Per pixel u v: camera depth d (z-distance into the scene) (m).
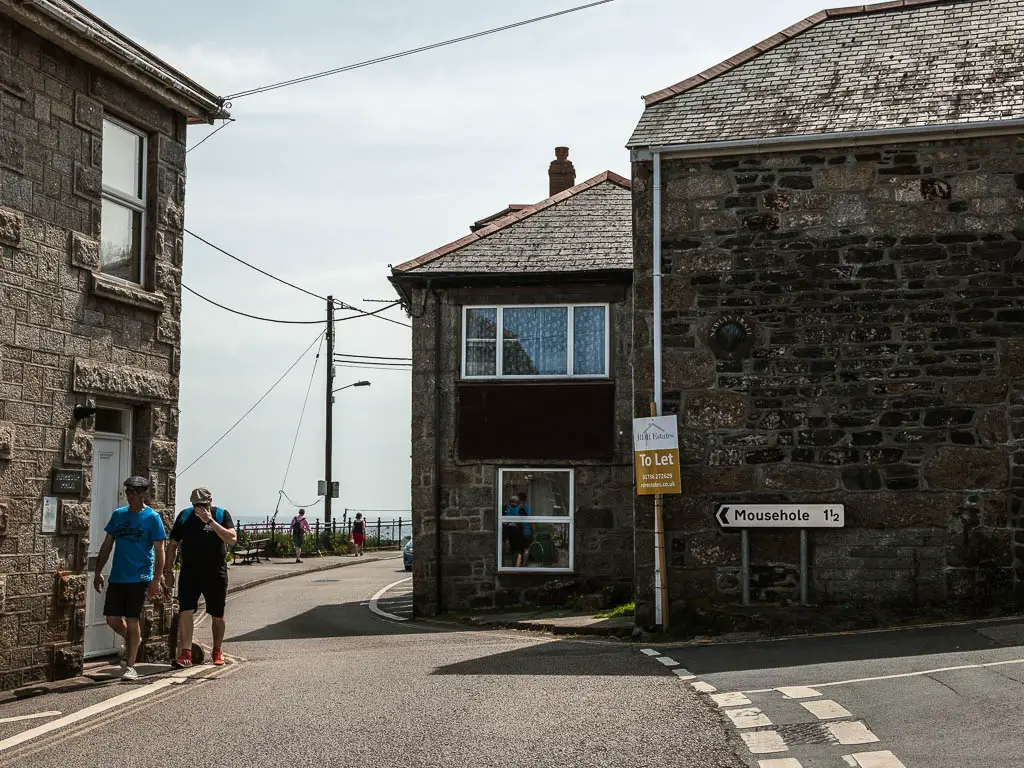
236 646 16.22
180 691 10.38
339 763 7.11
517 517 21.64
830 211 15.07
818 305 15.00
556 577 21.39
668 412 15.29
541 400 21.75
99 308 12.41
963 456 14.45
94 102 12.41
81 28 11.72
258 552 38.88
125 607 11.32
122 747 7.82
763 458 14.98
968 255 14.65
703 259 15.37
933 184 14.81
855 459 14.73
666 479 15.00
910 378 14.67
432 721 8.35
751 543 14.98
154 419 13.25
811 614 14.17
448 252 22.44
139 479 11.52
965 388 14.52
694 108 16.22
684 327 15.34
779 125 15.31
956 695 8.52
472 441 21.86
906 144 14.92
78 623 11.80
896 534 14.55
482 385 21.95
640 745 7.36
